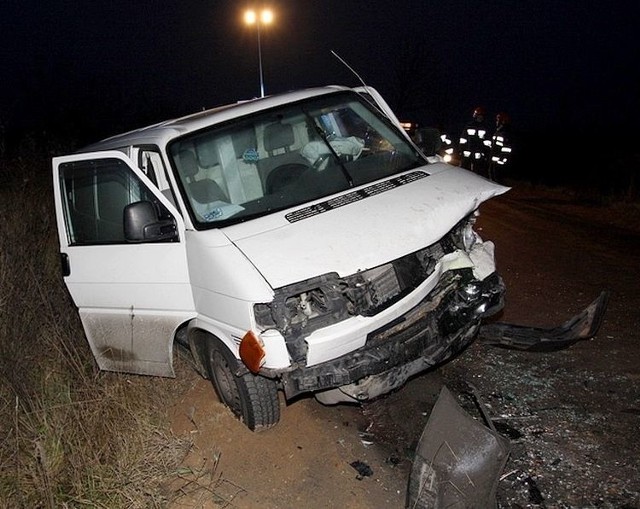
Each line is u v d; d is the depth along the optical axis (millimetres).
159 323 4094
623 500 3039
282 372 3287
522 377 4266
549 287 6027
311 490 3393
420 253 3654
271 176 4098
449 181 4031
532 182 17750
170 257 3852
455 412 3145
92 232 4422
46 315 5145
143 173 3984
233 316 3428
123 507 3262
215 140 4137
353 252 3387
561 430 3639
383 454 3625
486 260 3836
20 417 3736
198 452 3838
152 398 4320
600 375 4199
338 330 3250
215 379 4125
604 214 10430
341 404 4094
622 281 6086
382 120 4613
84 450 3537
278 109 4359
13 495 3320
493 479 2924
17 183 8844
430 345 3549
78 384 4301
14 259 5703
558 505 3043
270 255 3396
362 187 3963
